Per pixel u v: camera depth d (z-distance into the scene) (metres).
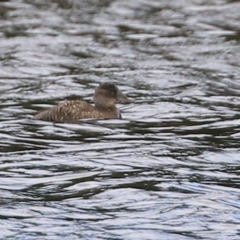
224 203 14.99
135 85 23.59
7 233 13.77
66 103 20.20
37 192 15.46
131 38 28.61
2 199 15.10
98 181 15.94
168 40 28.45
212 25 30.30
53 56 26.53
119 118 20.28
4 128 19.28
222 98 22.38
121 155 17.39
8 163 16.91
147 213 14.55
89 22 30.45
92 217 14.40
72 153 17.55
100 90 20.58
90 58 26.44
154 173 16.39
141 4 32.81
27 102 21.80
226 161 17.16
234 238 13.73
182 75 24.67
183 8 32.47
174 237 13.71
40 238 13.62
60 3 32.69
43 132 19.05
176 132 19.19
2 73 24.62
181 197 15.21
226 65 25.78
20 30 29.20
